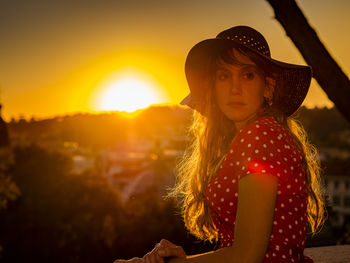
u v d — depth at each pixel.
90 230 29.95
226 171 1.22
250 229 1.05
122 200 33.72
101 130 114.12
